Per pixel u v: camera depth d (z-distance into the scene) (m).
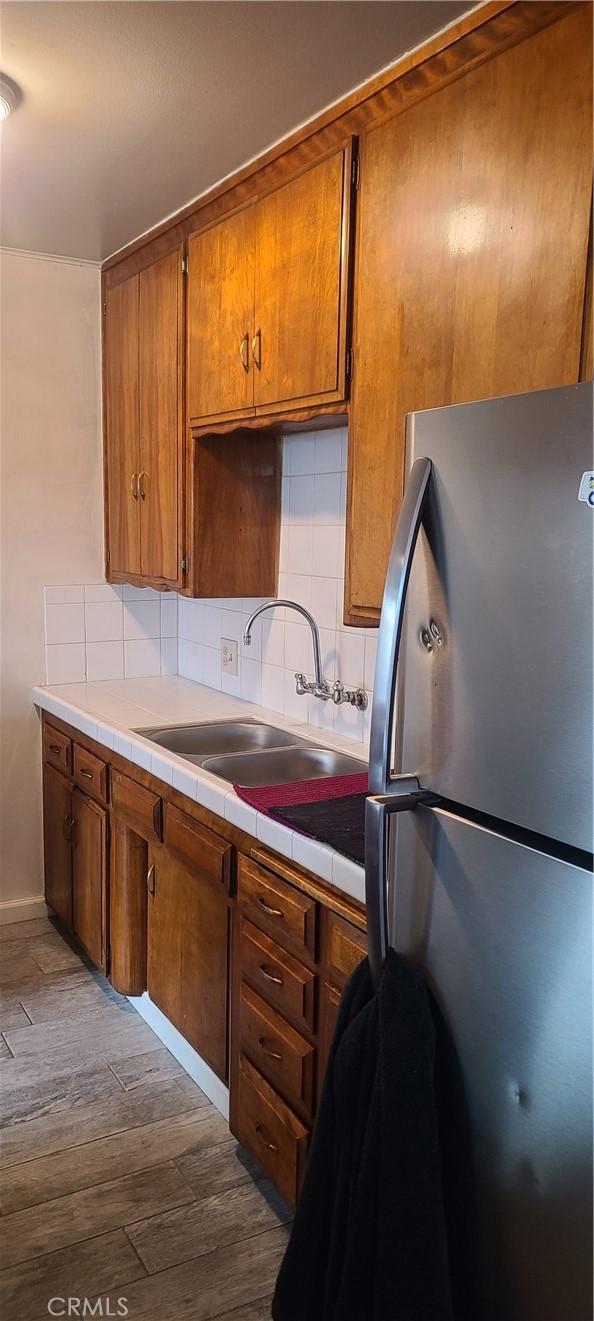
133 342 3.01
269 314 2.20
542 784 0.97
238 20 1.63
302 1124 1.83
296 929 1.81
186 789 2.24
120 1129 2.29
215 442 2.70
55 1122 2.31
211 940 2.22
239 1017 2.09
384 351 1.80
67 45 1.73
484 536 1.03
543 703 0.97
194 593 2.74
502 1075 1.04
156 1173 2.13
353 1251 1.16
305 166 2.02
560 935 0.96
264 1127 1.97
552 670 0.95
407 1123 1.11
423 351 1.69
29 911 3.51
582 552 0.91
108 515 3.35
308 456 2.66
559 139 1.38
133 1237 1.93
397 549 1.12
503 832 1.04
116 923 2.76
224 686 3.26
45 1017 2.82
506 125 1.47
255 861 1.98
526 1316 1.03
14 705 3.33
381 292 1.80
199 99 1.94
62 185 2.45
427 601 1.12
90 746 2.92
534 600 0.97
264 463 2.80
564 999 0.96
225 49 1.74
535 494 0.96
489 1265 1.08
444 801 1.14
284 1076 1.89
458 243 1.59
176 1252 1.89
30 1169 2.13
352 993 1.28
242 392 2.35
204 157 2.25
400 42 1.70
